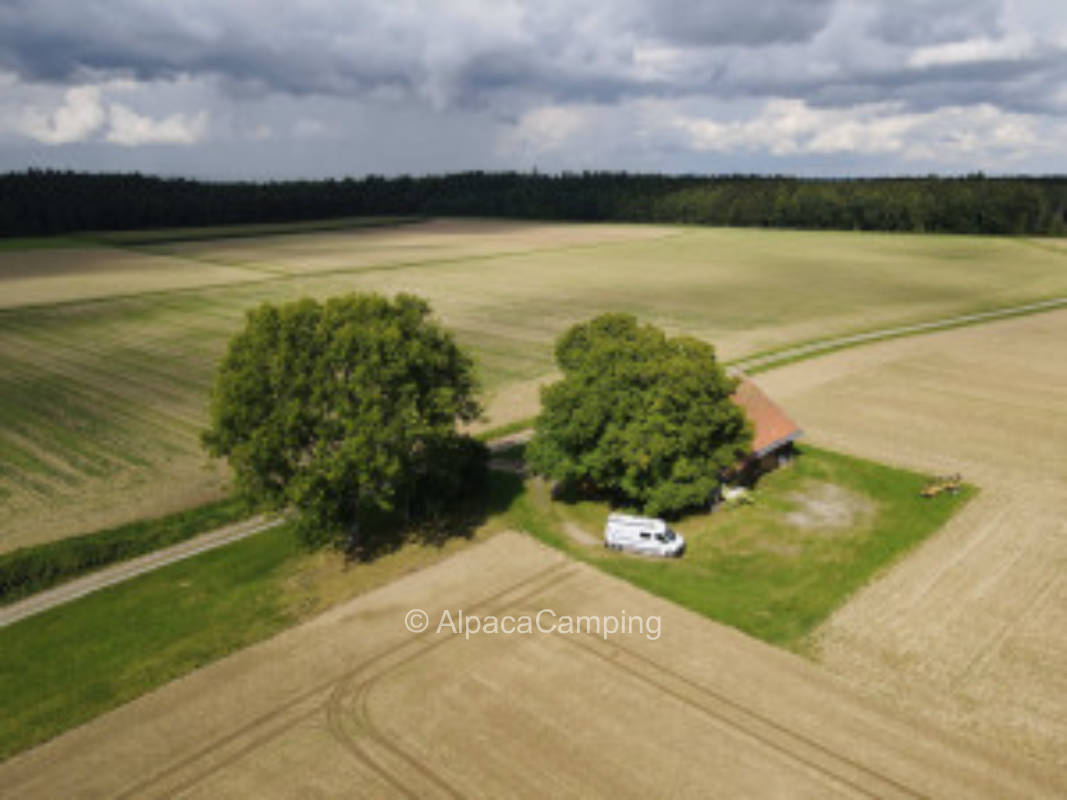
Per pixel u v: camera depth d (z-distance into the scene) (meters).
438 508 40.31
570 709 25.59
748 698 26.00
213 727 25.19
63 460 48.41
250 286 111.06
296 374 33.81
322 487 33.16
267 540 39.34
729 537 38.50
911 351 74.06
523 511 41.66
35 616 32.66
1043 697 25.98
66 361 71.62
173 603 33.31
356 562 36.62
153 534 39.09
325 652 29.19
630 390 38.62
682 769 22.83
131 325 86.56
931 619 30.69
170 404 59.12
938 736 24.14
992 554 35.84
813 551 36.72
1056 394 60.09
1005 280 119.00
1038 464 46.53
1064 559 35.31
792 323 88.31
